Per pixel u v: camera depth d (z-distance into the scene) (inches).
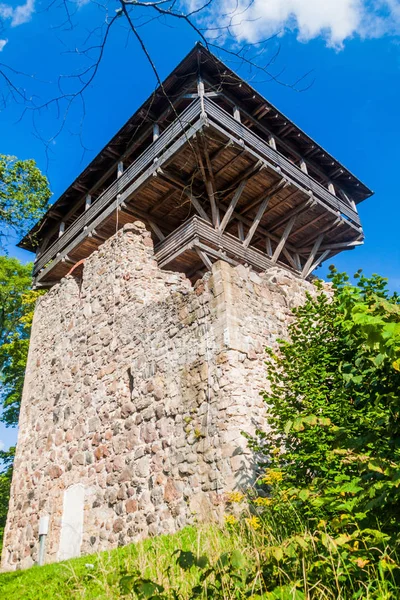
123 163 577.0
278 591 100.7
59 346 448.5
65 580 199.6
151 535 265.0
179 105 504.1
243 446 237.6
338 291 168.6
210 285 291.0
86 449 351.6
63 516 344.8
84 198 602.2
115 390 345.7
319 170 611.2
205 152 452.4
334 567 104.4
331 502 117.7
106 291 408.8
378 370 128.9
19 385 758.5
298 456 180.2
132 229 416.2
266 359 281.4
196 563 96.4
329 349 201.6
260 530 164.4
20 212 356.5
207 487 242.7
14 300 772.6
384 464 103.9
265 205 532.7
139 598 91.9
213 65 464.4
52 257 605.3
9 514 418.9
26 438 442.3
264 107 526.0
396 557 100.1
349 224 606.5
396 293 150.6
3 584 230.1
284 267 573.3
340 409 170.4
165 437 283.3
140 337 339.9
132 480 296.0
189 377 281.6
